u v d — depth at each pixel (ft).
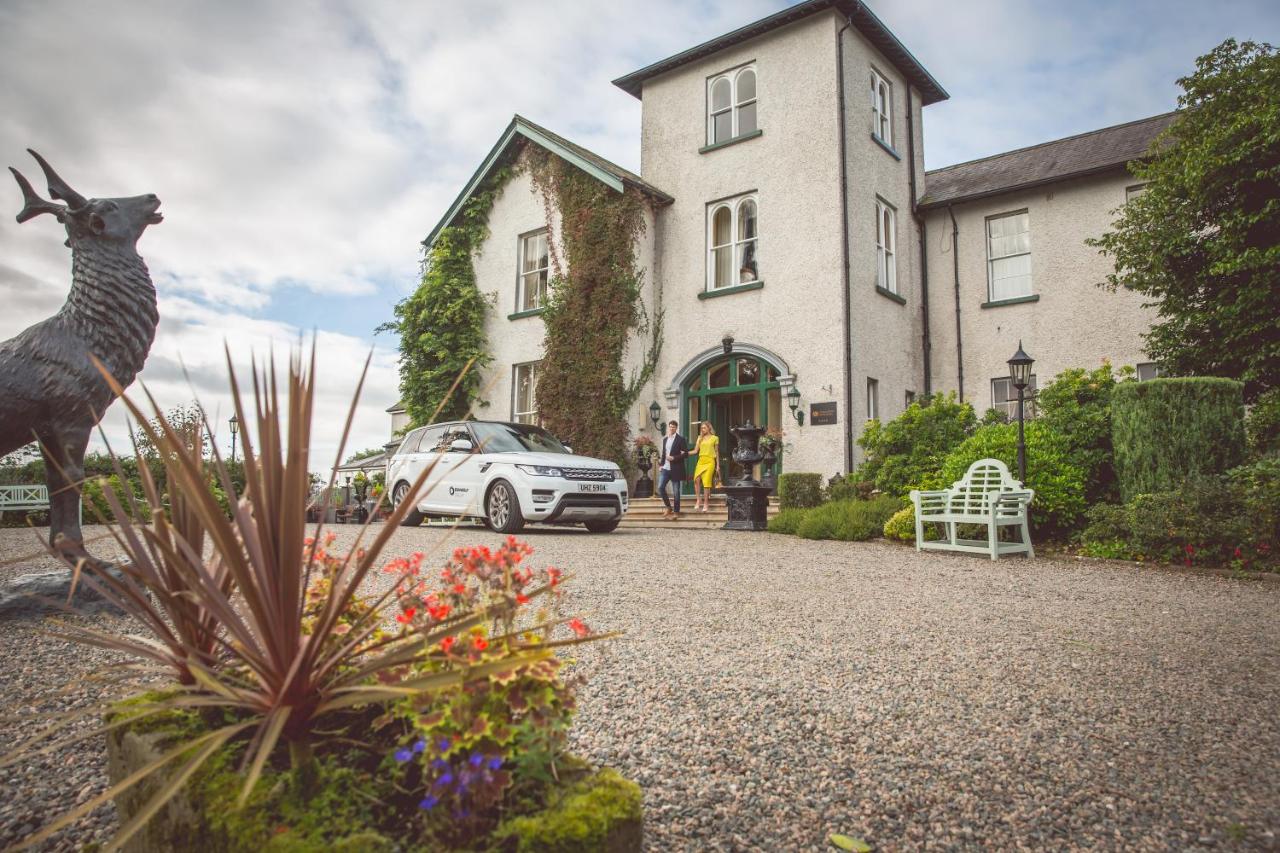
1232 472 24.88
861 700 9.93
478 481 33.91
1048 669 11.50
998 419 36.17
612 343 47.57
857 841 6.29
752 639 13.23
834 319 42.52
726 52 48.60
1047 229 47.16
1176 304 34.83
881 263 47.80
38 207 14.34
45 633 5.53
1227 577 21.79
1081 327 45.65
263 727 4.39
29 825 6.48
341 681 4.82
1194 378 26.55
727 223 48.62
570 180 51.13
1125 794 7.22
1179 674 11.28
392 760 4.86
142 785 5.13
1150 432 26.86
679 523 41.14
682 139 50.26
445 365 54.75
